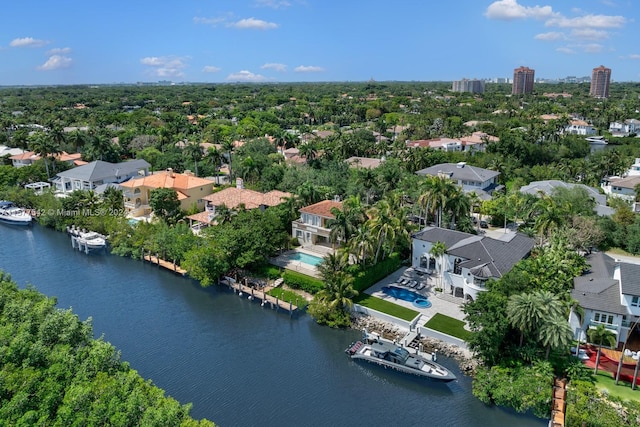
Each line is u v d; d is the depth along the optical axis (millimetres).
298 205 89125
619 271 56406
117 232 91125
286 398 48062
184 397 48031
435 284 70125
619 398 43125
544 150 149625
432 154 134625
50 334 43469
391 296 66500
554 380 47438
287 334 60438
